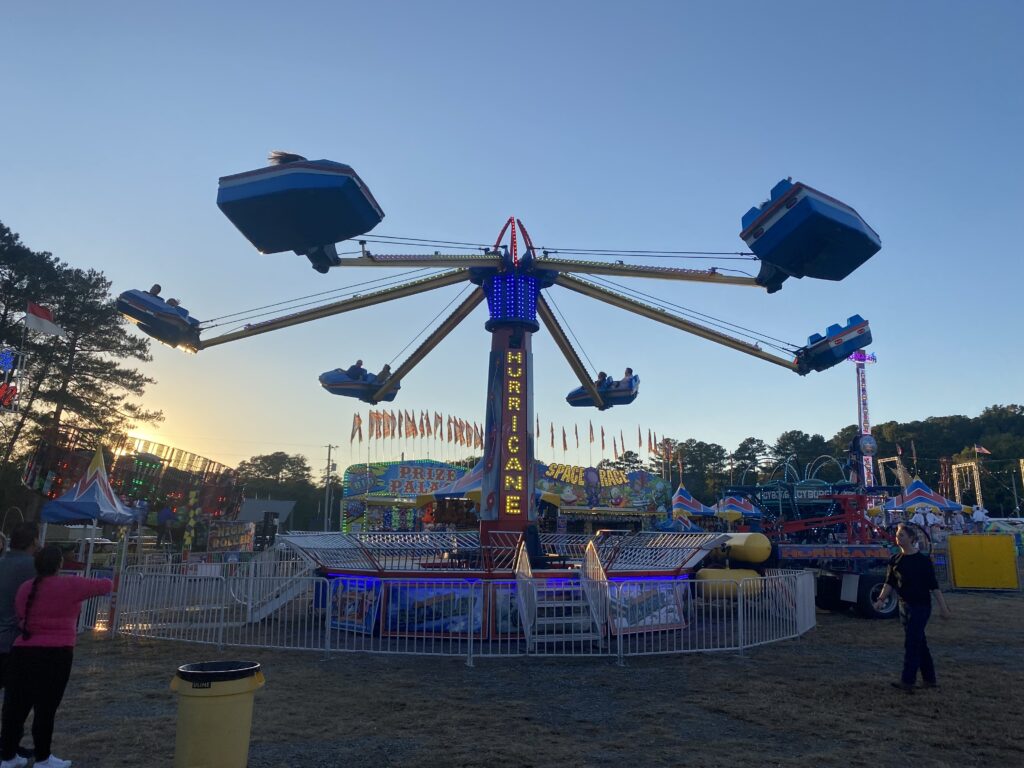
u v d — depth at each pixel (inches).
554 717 267.9
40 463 898.7
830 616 618.2
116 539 1333.7
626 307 681.6
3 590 209.0
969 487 3282.5
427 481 1514.5
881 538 695.7
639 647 423.2
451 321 721.0
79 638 440.8
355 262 571.2
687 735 245.3
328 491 2667.3
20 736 194.7
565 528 1505.9
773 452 4106.8
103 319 1592.0
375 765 211.6
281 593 483.5
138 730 245.3
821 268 563.5
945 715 270.7
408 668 359.9
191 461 1235.2
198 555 952.9
